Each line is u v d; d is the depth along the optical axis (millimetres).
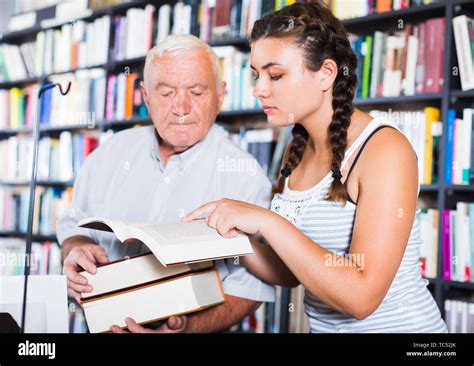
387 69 1872
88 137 2758
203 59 1198
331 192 934
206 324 1097
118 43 2633
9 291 901
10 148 3062
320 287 852
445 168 1762
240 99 2188
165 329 995
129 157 1362
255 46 966
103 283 989
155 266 984
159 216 1287
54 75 2932
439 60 1768
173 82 1178
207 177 1278
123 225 935
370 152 903
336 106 963
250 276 1189
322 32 939
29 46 3055
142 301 980
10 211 3051
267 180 1282
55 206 2865
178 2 2500
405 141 901
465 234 1728
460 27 1736
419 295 975
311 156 1062
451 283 1742
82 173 1409
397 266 864
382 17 1884
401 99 1822
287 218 1027
